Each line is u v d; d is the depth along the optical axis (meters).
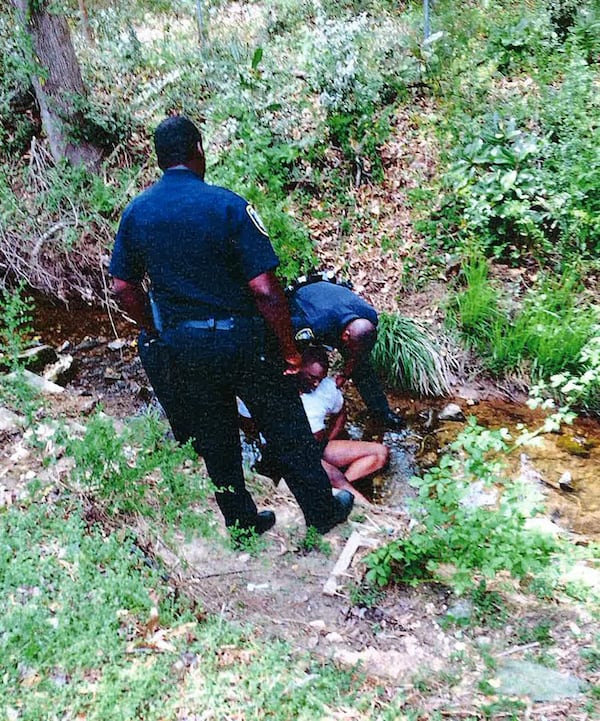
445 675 2.55
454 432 4.95
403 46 7.73
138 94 7.56
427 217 6.30
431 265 6.05
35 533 2.86
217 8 9.37
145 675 2.33
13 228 6.28
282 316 2.71
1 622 2.44
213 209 2.63
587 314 5.34
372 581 3.06
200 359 2.74
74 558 2.74
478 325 5.56
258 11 9.21
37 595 2.58
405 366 5.34
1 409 3.91
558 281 5.80
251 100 7.03
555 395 5.20
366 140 6.78
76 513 2.99
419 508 3.53
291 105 7.12
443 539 3.06
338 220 6.51
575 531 4.02
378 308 5.90
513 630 2.77
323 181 6.70
